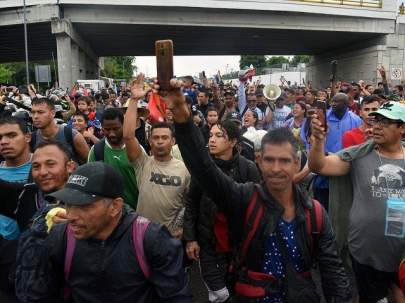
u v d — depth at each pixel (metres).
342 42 40.00
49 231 2.29
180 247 2.27
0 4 27.23
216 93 11.27
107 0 27.34
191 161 2.24
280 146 2.25
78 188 2.09
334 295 2.39
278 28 32.06
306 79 51.97
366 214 3.44
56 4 27.09
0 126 3.40
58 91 16.72
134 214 2.27
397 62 35.94
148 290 2.23
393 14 34.50
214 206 3.64
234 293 2.52
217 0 29.09
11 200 2.95
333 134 6.16
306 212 2.32
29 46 37.19
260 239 2.30
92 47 41.53
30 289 2.24
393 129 3.39
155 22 29.31
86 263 2.14
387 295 3.59
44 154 2.74
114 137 4.24
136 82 3.94
